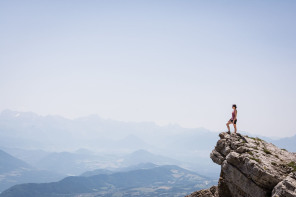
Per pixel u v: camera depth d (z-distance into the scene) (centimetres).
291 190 2625
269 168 3033
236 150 3603
